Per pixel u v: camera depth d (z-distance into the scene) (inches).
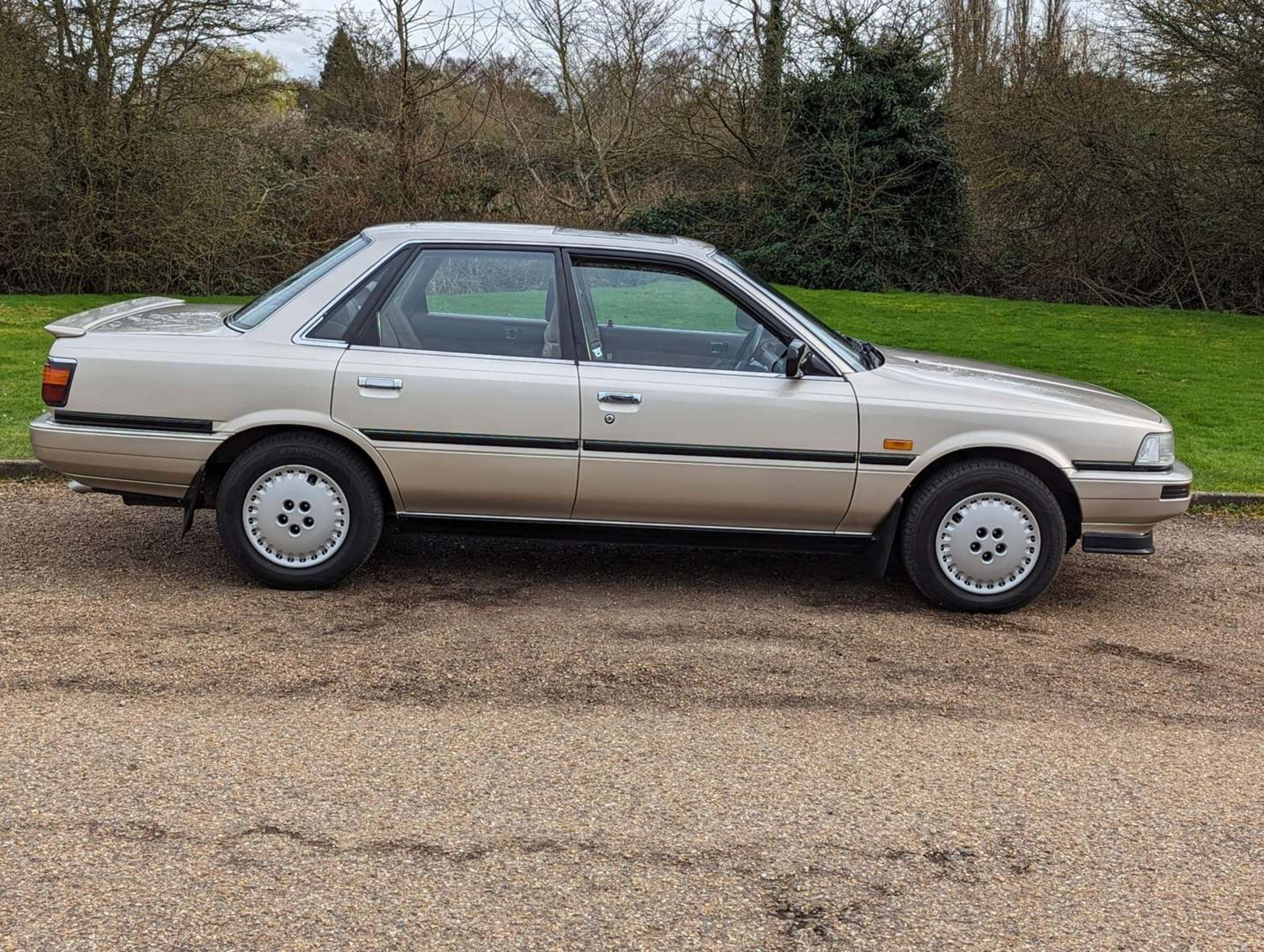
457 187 878.4
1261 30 735.1
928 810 142.1
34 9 699.4
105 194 749.3
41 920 111.8
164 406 208.2
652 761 151.8
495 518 216.2
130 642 185.3
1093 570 256.4
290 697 167.3
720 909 118.6
